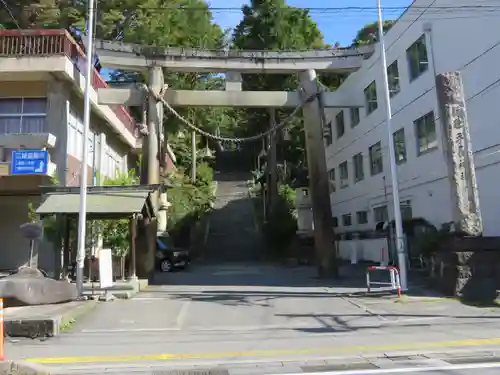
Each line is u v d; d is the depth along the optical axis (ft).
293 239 113.91
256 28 127.03
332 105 71.26
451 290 46.14
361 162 97.04
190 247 114.21
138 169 105.70
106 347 28.19
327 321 36.14
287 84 124.16
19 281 38.81
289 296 48.93
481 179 56.54
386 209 84.53
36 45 58.49
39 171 55.26
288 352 26.08
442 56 64.28
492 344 26.99
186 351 26.86
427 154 69.21
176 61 69.15
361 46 73.10
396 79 78.69
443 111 48.03
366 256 87.15
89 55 49.80
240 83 72.13
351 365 22.74
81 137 67.05
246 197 169.68
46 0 83.66
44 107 60.49
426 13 67.97
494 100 54.24
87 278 56.44
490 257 45.83
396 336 30.04
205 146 185.88
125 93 68.13
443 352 25.14
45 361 24.73
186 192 130.52
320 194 69.41
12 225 59.98
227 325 35.32
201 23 118.01
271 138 129.08
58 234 52.70
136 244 62.44
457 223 46.91
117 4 90.84
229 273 78.84
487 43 55.36
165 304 44.16
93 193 52.39
